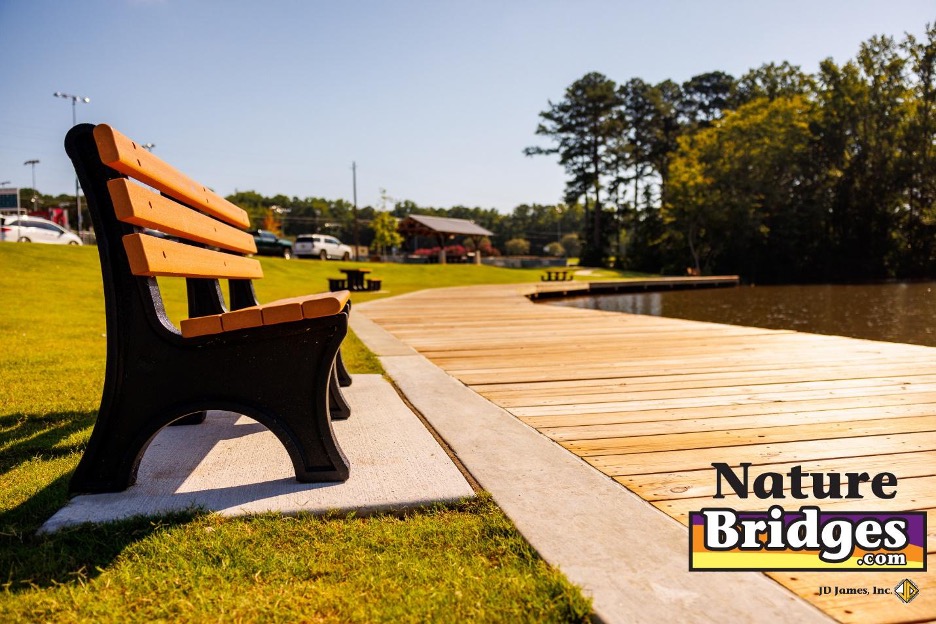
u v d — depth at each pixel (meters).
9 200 45.47
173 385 2.04
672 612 1.30
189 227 2.27
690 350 5.48
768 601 1.35
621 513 1.84
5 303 9.71
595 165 55.56
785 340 6.13
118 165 1.81
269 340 2.07
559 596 1.35
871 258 39.47
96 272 16.16
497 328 7.76
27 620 1.33
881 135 39.06
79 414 3.08
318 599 1.39
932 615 1.31
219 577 1.50
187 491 2.04
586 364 4.77
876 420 2.95
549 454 2.44
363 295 16.89
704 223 42.97
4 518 1.83
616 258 55.72
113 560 1.59
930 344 8.67
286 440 2.09
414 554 1.60
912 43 38.25
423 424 2.93
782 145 39.97
